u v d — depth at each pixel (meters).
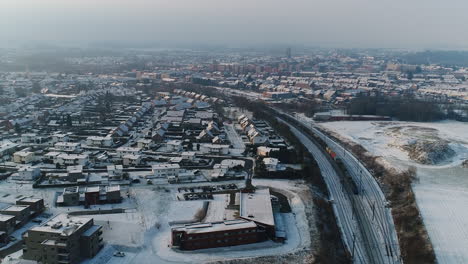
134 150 183.62
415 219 126.19
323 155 199.25
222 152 193.25
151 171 165.62
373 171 179.75
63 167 167.38
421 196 144.38
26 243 97.06
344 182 162.88
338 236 118.12
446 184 158.00
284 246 109.25
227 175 161.50
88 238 98.38
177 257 102.06
